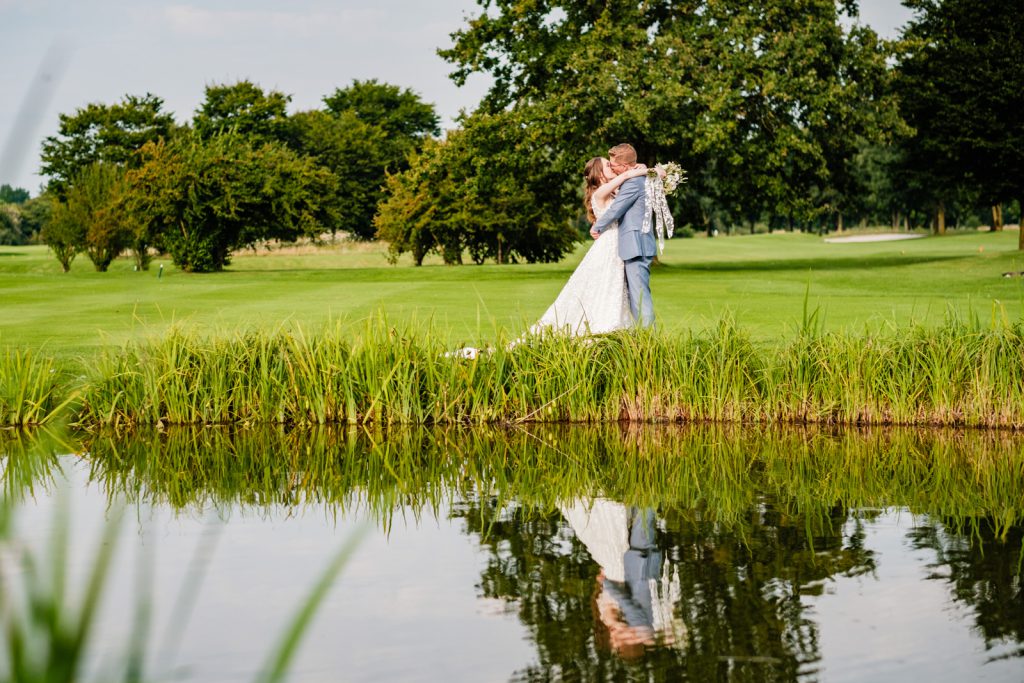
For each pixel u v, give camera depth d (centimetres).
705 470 571
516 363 793
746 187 3053
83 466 588
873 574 343
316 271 3347
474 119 2992
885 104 2875
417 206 4372
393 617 299
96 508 464
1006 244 5203
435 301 1652
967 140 3028
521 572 351
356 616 301
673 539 400
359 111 7906
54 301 1742
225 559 367
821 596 317
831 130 2856
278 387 779
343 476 556
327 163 6938
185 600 305
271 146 4241
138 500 484
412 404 777
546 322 913
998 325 793
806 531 413
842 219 9506
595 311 898
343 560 118
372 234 7150
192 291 2008
